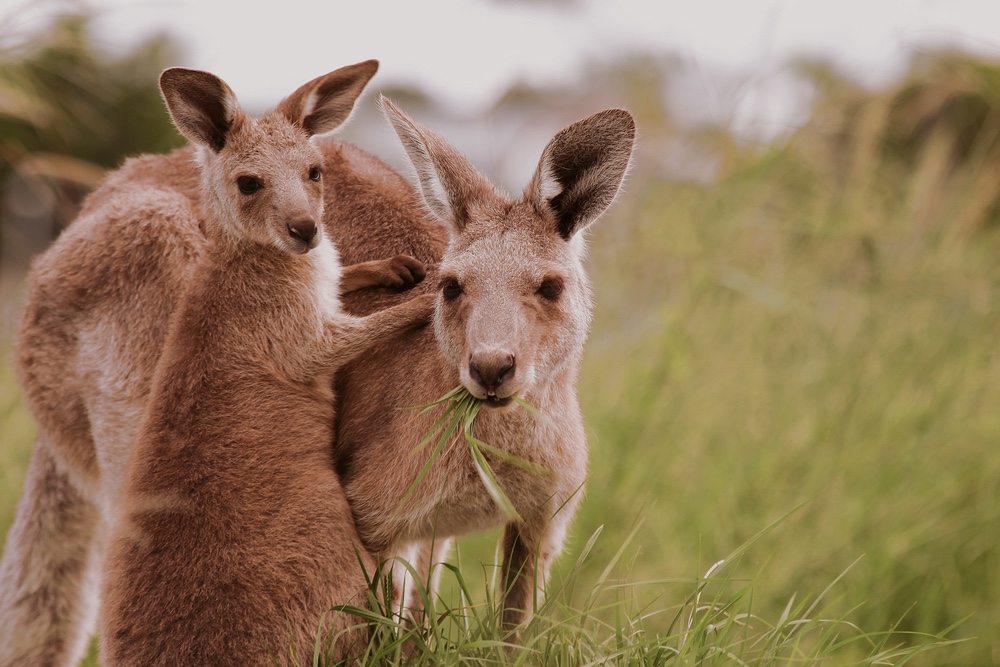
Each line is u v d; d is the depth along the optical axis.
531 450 8.23
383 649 7.55
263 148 9.01
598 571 11.27
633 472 12.08
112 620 7.83
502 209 8.27
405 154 8.59
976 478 12.01
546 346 7.95
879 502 11.62
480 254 7.99
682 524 11.62
